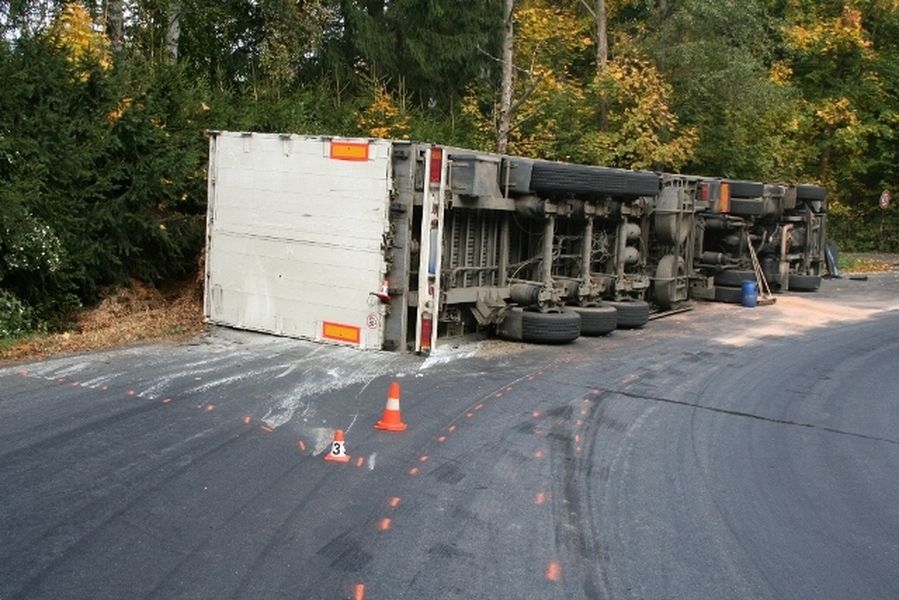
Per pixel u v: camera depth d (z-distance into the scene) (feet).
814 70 115.55
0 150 38.55
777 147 93.61
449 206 38.04
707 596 18.02
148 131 44.70
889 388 38.42
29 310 40.16
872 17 115.14
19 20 52.54
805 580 19.11
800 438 30.09
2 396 28.78
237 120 53.36
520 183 40.75
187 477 22.47
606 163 79.05
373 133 64.23
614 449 27.40
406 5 75.92
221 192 41.60
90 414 27.22
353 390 31.94
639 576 18.71
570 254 47.19
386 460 24.72
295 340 39.86
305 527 19.90
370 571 18.02
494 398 32.12
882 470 27.22
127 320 42.27
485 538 20.06
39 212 40.47
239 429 26.63
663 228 54.03
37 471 22.29
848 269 94.12
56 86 42.14
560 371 37.27
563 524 21.21
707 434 29.78
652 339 46.80
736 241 63.57
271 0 63.98
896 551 21.02
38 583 16.63
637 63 81.92
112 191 44.86
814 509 23.49
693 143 83.35
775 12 115.14
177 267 48.70
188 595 16.51
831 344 48.29
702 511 22.75
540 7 89.30
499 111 77.10
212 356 36.04
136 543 18.58
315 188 39.01
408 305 38.04
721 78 82.12
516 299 42.91
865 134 115.55
